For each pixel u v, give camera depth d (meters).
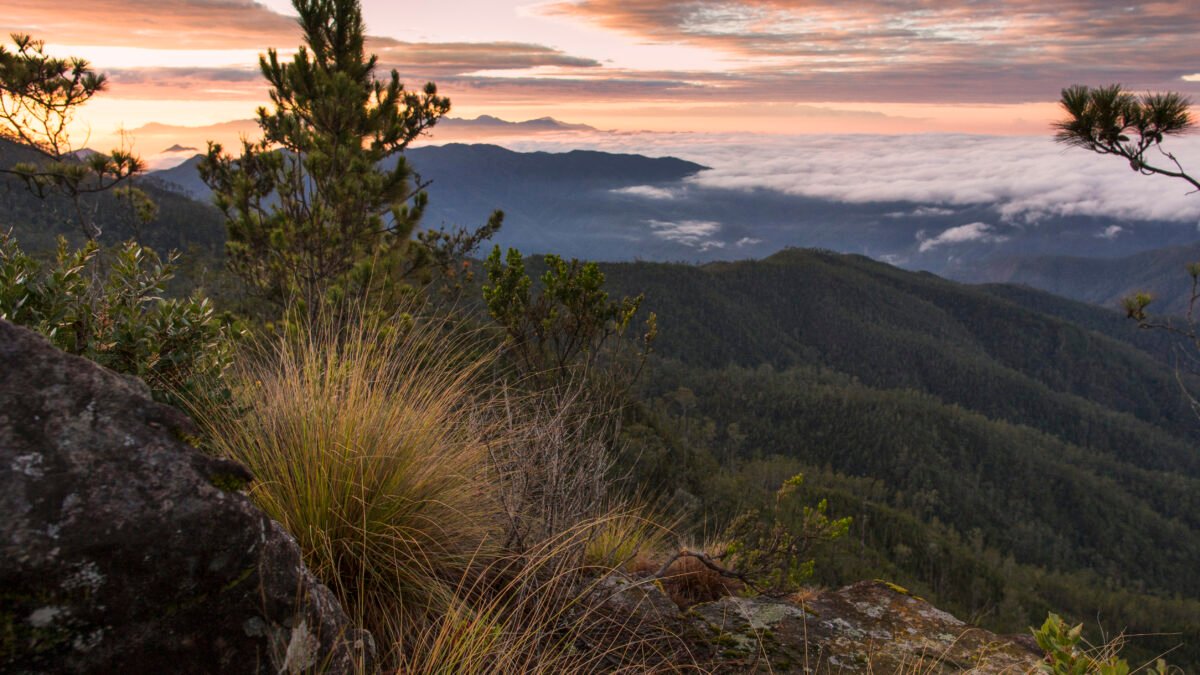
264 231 6.61
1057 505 174.25
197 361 2.53
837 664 2.84
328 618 1.66
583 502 3.18
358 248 6.79
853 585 3.74
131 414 1.49
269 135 7.92
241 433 2.58
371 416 2.79
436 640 2.12
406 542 2.53
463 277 9.45
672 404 140.00
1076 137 5.86
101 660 1.24
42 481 1.29
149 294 2.48
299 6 9.25
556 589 2.77
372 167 7.10
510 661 2.15
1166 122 5.47
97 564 1.25
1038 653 3.01
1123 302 6.80
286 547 1.59
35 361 1.47
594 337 5.80
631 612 3.05
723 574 3.86
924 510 161.62
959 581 96.00
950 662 2.88
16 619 1.17
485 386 3.80
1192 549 165.38
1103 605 115.62
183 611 1.34
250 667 1.41
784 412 189.25
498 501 3.11
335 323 3.94
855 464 173.88
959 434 188.50
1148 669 1.82
